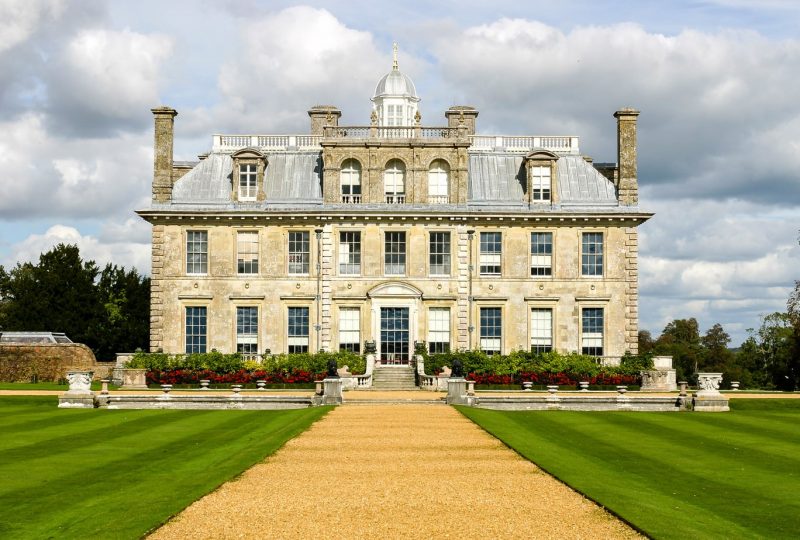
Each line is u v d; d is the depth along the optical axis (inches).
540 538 948.6
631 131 3196.4
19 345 3164.4
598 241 3139.8
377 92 3831.2
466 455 1425.9
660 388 2859.3
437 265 3117.6
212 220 3112.7
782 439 1678.2
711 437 1699.1
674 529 981.2
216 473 1262.3
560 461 1374.3
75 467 1355.8
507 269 3117.6
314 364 2844.5
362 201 3129.9
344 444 1529.3
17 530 998.4
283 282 3107.8
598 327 3127.5
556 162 3179.1
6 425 1825.8
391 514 1035.9
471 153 3257.9
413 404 2177.7
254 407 2159.2
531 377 2871.6
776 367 3941.9
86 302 4033.0
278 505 1075.3
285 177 3206.2
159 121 3164.4
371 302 3097.9
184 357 2915.8
